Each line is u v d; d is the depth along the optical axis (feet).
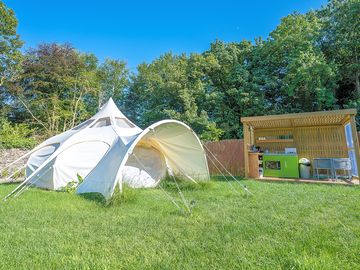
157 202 17.49
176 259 8.29
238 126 59.41
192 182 24.57
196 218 13.16
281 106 57.41
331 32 53.26
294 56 52.54
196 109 60.13
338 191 20.56
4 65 62.85
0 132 51.96
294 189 21.93
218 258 8.26
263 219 12.65
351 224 11.59
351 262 7.75
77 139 26.02
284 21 59.00
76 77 70.54
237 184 25.91
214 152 39.04
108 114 30.19
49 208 15.78
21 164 41.78
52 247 9.53
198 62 66.13
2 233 11.14
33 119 66.28
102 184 19.48
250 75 62.80
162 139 25.05
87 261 8.25
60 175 24.13
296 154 32.24
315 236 9.97
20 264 8.14
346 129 30.32
